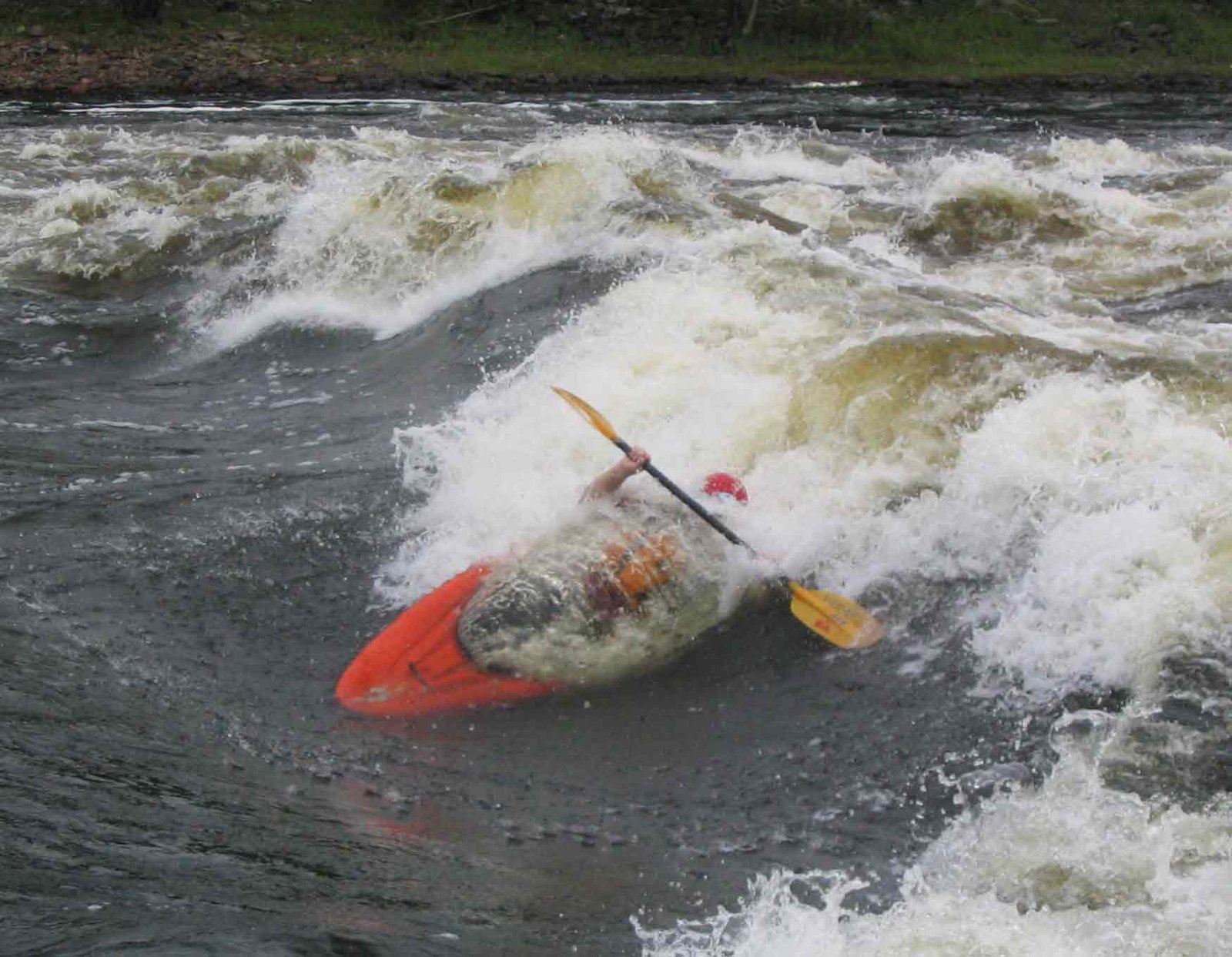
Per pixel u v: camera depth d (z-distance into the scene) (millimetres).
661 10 30703
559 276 10836
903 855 5184
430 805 5449
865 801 5523
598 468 7703
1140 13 33562
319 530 7543
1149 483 6930
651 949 4590
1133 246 12930
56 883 4551
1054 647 6234
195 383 10367
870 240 13297
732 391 8055
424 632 6426
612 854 5191
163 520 7680
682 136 20766
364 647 6535
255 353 10945
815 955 4547
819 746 5867
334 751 5770
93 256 12883
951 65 29859
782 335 8758
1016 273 11984
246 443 8891
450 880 4914
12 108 22812
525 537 7047
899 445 7547
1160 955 4461
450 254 11633
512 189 11945
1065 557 6602
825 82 28156
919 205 14289
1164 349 8859
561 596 6438
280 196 14094
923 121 23688
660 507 6980
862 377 8008
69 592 6910
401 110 23484
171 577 7090
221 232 13172
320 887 4742
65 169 16250
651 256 10844
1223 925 4598
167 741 5691
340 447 8695
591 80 27109
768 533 7031
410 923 4582
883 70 29188
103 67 25938
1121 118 24375
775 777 5688
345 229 12219
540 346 9469
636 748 5871
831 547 6984
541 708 6113
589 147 12367
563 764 5766
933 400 7824
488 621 6383
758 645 6465
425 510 7695
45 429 9164
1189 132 22469
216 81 25547
